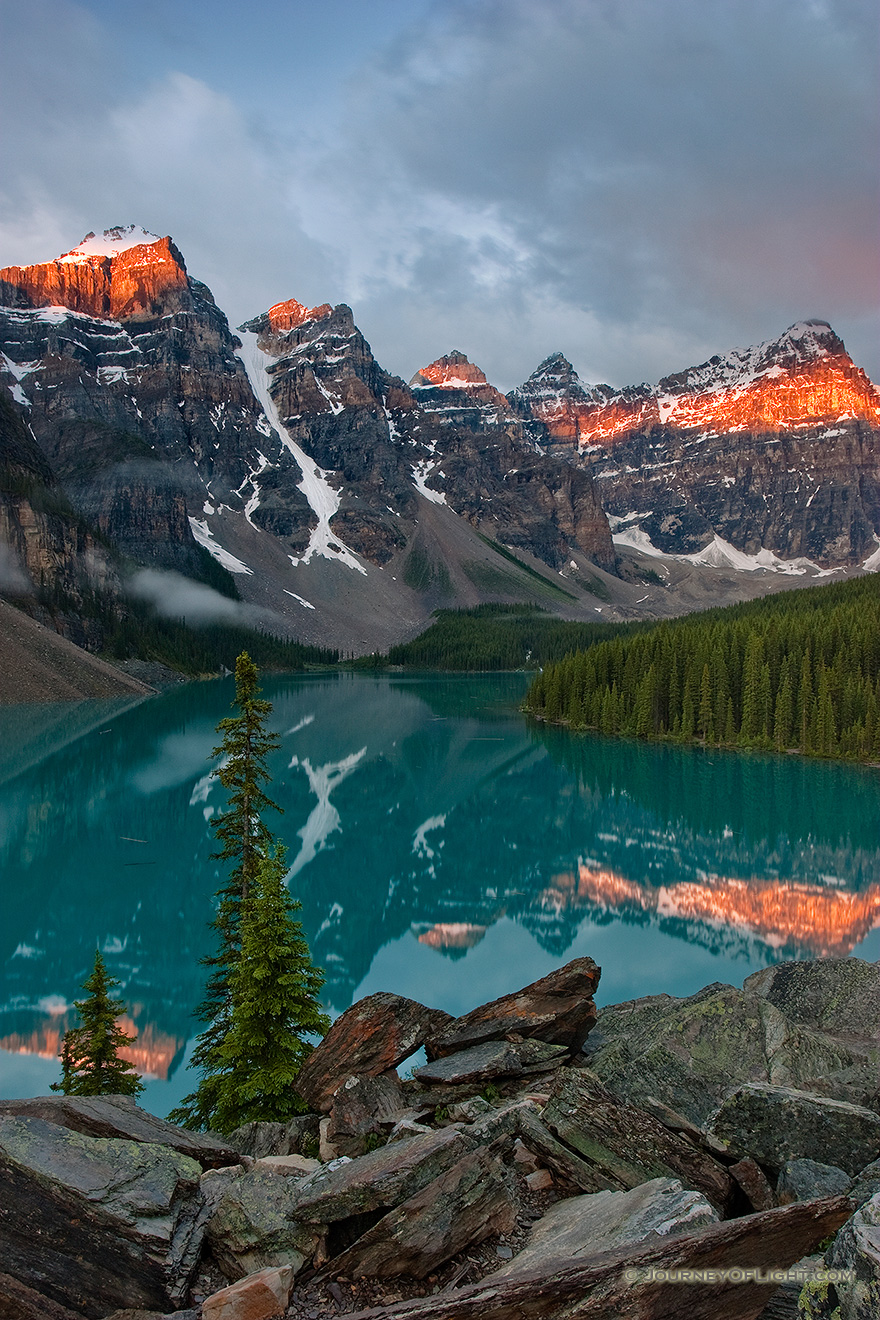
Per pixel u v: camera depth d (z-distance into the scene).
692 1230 8.32
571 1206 9.91
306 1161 11.95
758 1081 11.93
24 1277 8.71
